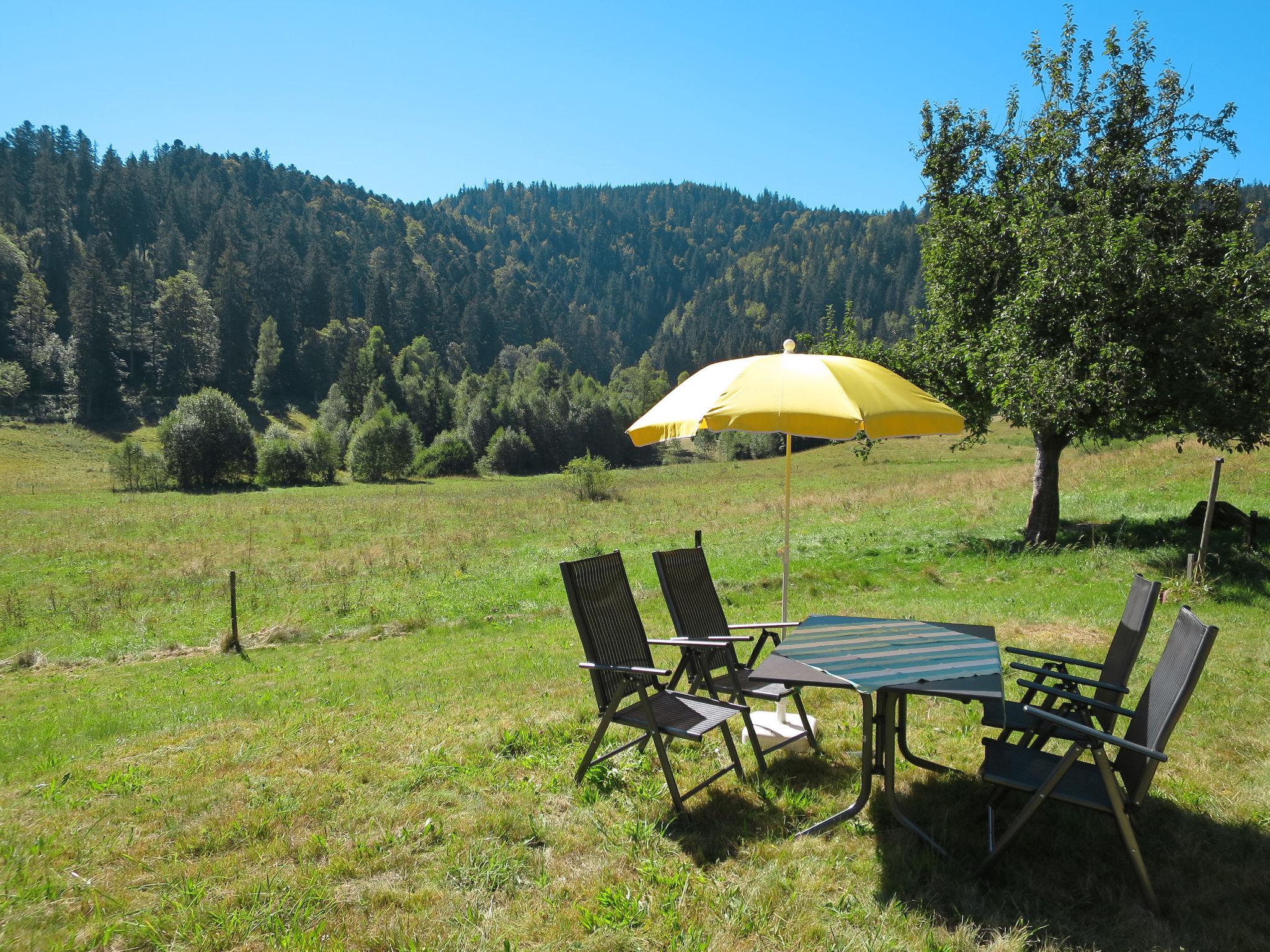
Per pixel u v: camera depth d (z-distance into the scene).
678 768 4.77
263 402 110.38
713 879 3.48
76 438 81.88
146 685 9.68
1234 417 11.15
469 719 6.03
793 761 4.84
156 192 160.50
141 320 106.69
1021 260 13.88
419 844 3.86
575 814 4.16
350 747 5.42
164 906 3.39
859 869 3.55
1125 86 13.71
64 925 3.28
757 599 11.20
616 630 4.68
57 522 32.59
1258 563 10.91
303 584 17.89
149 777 5.14
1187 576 10.21
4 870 3.77
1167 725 3.09
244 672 10.11
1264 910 3.21
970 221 14.54
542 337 189.88
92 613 15.50
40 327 102.75
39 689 10.01
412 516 33.72
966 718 5.56
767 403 4.14
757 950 2.96
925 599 10.58
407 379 107.00
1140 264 11.13
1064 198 13.79
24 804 4.75
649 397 116.69
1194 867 3.54
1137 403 11.35
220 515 35.56
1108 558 12.19
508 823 4.02
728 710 4.47
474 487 59.97
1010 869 3.51
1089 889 3.38
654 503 35.81
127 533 29.22
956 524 18.22
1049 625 8.56
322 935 3.12
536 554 20.53
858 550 15.02
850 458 58.41
